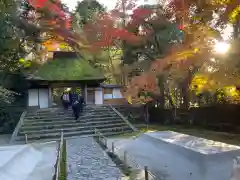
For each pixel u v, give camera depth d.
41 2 23.78
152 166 9.51
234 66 12.59
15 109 22.95
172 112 23.62
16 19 23.97
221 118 19.11
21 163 9.18
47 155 11.59
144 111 25.95
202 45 13.05
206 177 7.59
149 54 24.67
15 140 16.11
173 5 16.03
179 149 9.50
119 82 32.53
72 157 11.18
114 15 26.20
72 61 26.05
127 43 26.42
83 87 24.56
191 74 18.05
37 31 25.73
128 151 12.07
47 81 22.88
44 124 18.52
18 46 24.81
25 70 25.75
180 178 8.06
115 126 19.36
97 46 28.45
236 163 5.89
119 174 8.78
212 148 9.01
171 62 16.33
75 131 17.98
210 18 12.72
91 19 27.95
